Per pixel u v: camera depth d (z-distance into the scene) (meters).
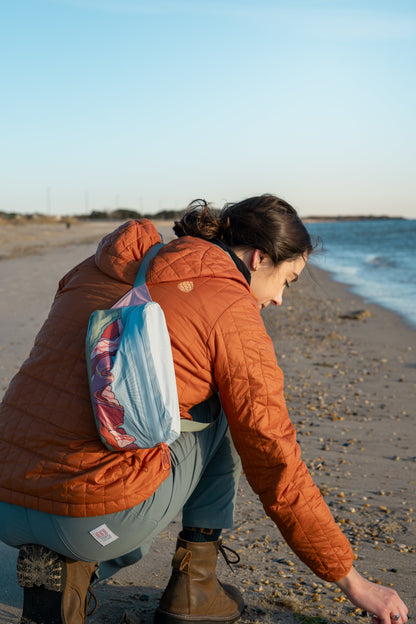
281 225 1.88
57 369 1.65
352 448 4.19
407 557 2.54
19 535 1.69
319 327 10.04
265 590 2.20
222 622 1.92
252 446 1.67
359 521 2.95
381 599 1.74
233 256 1.85
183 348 1.63
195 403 1.70
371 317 11.27
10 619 1.95
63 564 1.70
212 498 1.92
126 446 1.54
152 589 2.18
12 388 1.71
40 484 1.60
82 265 1.90
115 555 1.72
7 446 1.65
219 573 2.34
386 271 24.05
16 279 15.22
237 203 1.94
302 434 4.50
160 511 1.70
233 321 1.65
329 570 1.72
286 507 1.67
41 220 87.50
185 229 1.93
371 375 6.63
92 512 1.58
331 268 25.86
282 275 1.95
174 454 1.73
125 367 1.50
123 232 1.83
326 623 1.98
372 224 158.25
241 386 1.65
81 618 1.76
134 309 1.58
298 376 6.48
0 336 7.56
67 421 1.60
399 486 3.47
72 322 1.69
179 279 1.69
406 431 4.63
